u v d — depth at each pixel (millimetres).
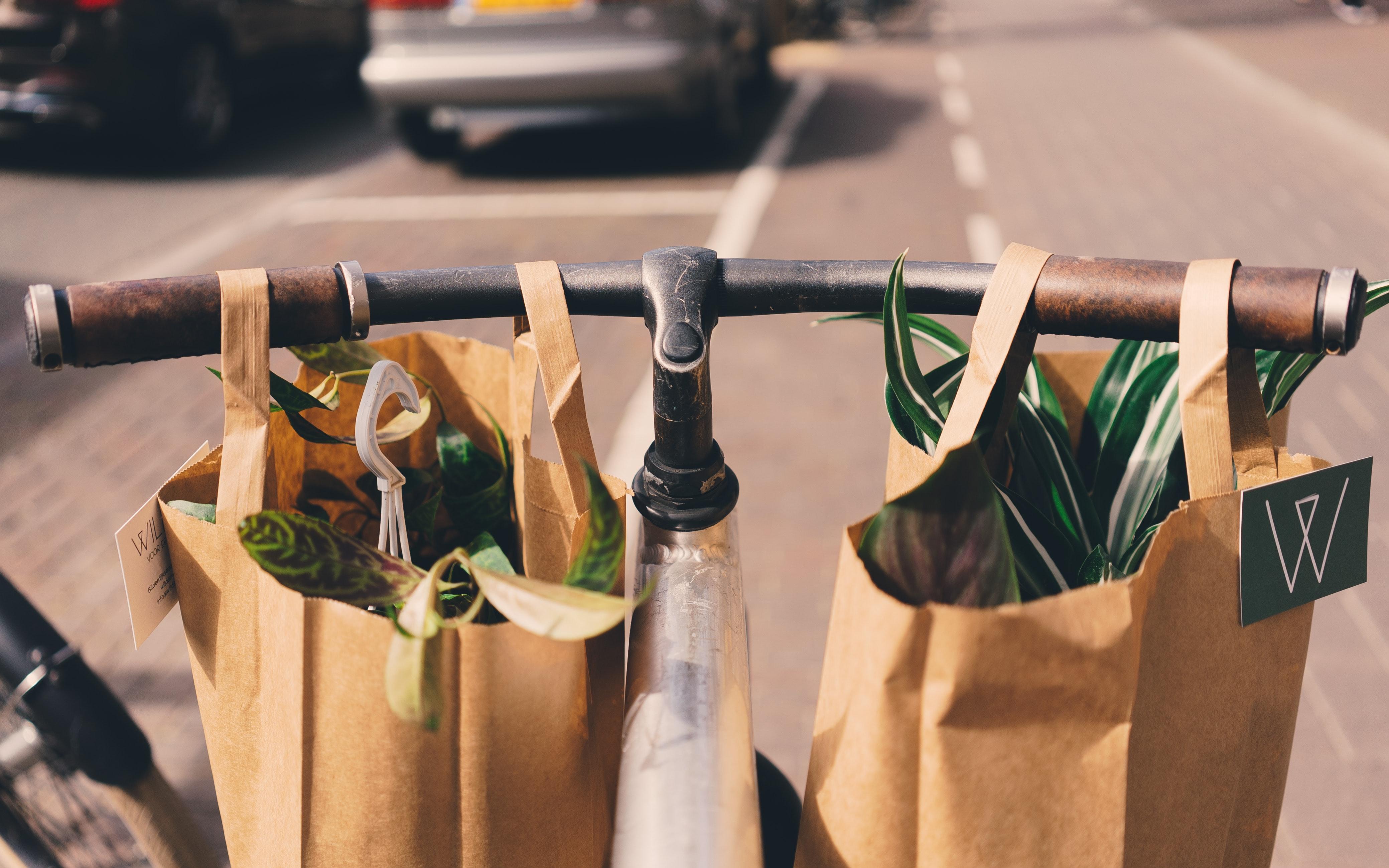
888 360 567
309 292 587
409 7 6082
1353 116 7156
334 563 528
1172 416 659
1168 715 543
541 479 604
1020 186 6098
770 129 7863
